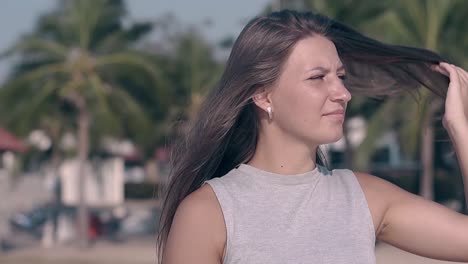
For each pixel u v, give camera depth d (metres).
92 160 44.91
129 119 36.56
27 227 39.84
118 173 48.47
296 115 2.95
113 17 36.81
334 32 3.14
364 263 2.89
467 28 30.72
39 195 51.16
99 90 35.94
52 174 47.72
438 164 38.53
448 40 30.97
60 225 38.75
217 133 3.06
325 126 2.95
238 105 3.03
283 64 2.97
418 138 29.80
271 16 3.04
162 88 36.75
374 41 3.25
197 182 3.12
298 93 2.94
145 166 54.16
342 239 2.90
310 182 2.98
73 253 32.22
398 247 3.05
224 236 2.87
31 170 51.06
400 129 31.94
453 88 3.15
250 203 2.92
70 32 36.34
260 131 3.07
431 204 3.01
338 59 3.01
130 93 37.50
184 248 2.86
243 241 2.86
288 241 2.87
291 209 2.92
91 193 47.00
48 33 36.38
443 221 2.96
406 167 46.03
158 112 38.41
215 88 3.12
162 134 38.25
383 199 3.01
